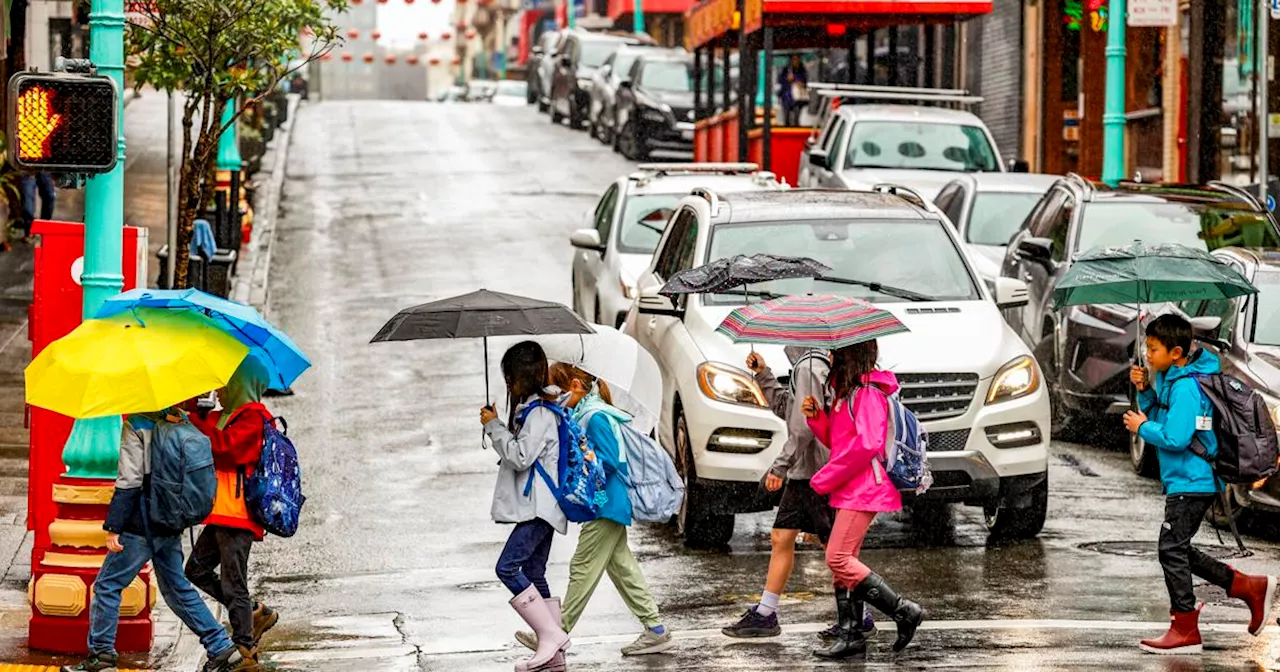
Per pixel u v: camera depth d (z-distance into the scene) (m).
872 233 22.97
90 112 15.98
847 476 15.94
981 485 20.50
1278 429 21.81
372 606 18.59
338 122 93.69
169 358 14.40
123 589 15.60
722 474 20.59
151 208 49.41
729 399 20.67
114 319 14.71
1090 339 27.67
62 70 16.23
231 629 16.11
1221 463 16.03
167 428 15.09
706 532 21.11
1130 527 22.16
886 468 16.05
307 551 21.25
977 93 67.06
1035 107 61.31
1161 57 52.12
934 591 18.81
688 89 73.38
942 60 51.88
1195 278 17.80
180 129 68.31
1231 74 44.16
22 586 19.05
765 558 20.73
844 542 15.99
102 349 14.44
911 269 22.56
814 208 23.34
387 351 35.88
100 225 16.67
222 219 40.03
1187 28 49.06
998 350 21.02
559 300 41.56
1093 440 28.92
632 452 16.00
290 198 62.62
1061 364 28.34
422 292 42.97
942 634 16.91
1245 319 23.78
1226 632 16.98
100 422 16.38
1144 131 53.59
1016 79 62.84
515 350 15.70
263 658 16.45
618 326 30.31
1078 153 59.97
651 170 34.00
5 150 39.38
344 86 195.62
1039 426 20.94
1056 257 29.81
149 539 15.23
